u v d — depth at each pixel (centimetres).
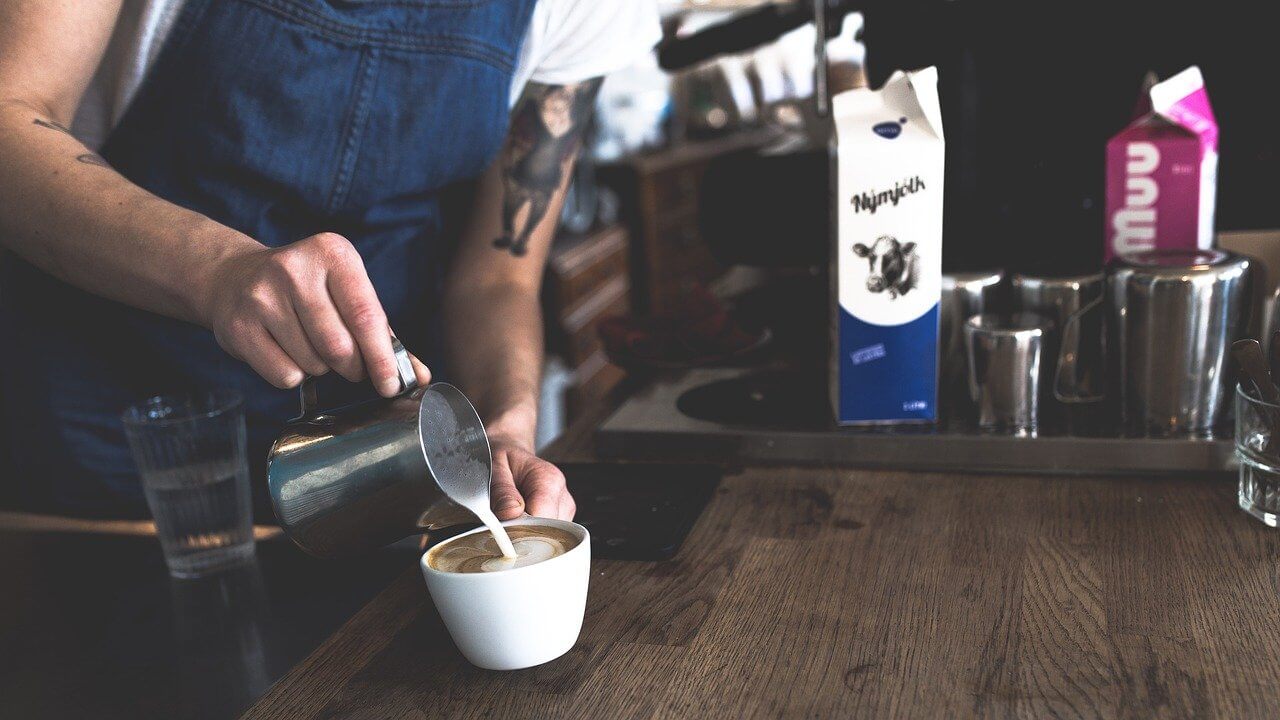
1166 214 105
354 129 103
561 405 337
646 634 70
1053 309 102
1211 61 119
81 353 106
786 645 68
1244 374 82
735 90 435
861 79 129
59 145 80
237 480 90
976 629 69
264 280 66
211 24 94
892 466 100
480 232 124
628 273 406
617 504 92
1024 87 120
